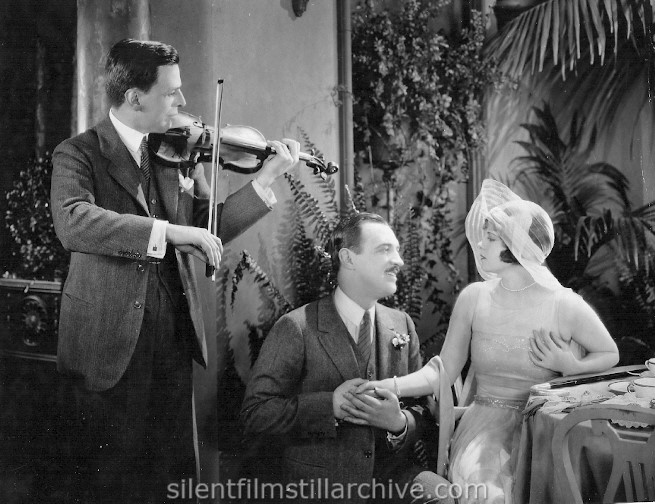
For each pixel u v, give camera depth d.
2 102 3.62
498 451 2.67
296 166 3.94
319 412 2.76
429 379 2.86
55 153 2.76
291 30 3.96
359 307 2.93
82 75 3.27
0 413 3.44
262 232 3.75
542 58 5.00
